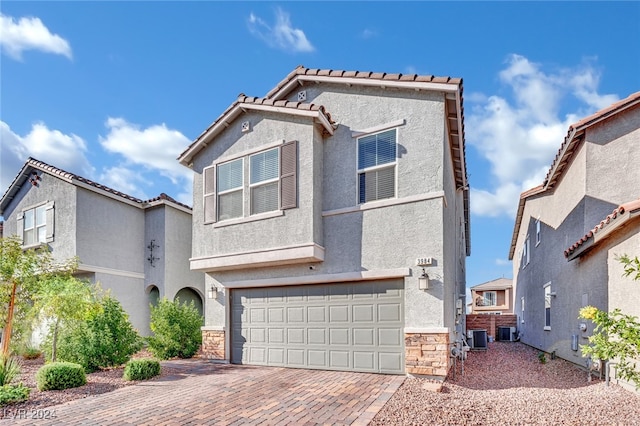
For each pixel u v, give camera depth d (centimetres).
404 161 1135
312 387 960
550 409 779
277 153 1262
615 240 1027
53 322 1234
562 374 1191
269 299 1325
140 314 2005
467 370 1255
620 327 627
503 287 4997
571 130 1337
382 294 1131
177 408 809
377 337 1123
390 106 1179
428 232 1073
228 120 1360
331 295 1211
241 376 1116
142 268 2052
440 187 1077
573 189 1442
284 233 1207
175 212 2083
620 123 1291
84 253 1806
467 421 710
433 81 1098
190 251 2145
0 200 2164
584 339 1256
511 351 1862
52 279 1288
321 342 1208
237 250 1295
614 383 987
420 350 1038
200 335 1589
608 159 1292
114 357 1285
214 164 1398
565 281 1481
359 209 1170
